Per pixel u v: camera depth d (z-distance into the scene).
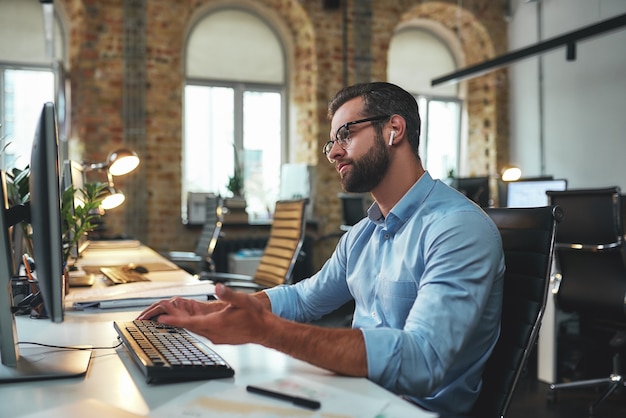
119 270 2.41
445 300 1.01
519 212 1.31
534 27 7.04
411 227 1.19
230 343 0.96
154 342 1.10
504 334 1.22
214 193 6.00
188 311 1.24
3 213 0.97
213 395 0.87
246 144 6.69
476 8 7.22
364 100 1.22
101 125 5.65
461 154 7.72
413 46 7.40
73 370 0.98
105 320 1.48
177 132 5.94
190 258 4.02
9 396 0.87
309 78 6.57
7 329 1.01
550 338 3.15
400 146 1.22
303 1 6.40
